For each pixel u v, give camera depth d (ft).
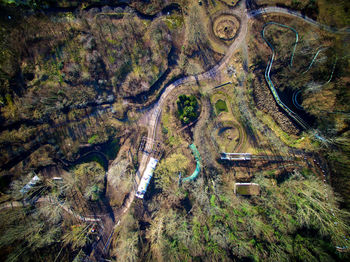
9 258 140.15
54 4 146.92
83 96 152.56
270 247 132.98
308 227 133.59
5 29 144.77
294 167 155.63
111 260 157.07
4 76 145.18
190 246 140.26
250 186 153.07
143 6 152.76
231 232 138.41
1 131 147.64
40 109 149.18
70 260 155.22
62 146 153.17
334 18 146.20
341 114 143.74
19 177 150.92
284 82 155.33
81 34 149.79
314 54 147.64
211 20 156.04
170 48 155.84
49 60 148.66
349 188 143.02
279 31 153.48
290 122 156.66
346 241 130.00
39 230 148.46
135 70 154.92
